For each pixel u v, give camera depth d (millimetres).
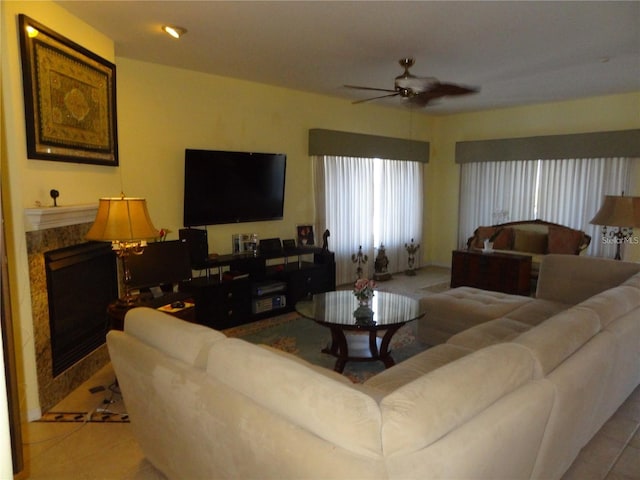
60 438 2354
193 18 2918
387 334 3193
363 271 6090
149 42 3406
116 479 2029
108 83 3248
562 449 1788
